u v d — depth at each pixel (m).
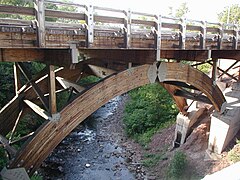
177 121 15.05
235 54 12.42
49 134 6.52
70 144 17.33
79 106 7.08
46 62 6.32
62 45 5.62
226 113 12.77
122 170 14.28
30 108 7.82
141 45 7.42
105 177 13.57
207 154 12.80
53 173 13.61
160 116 18.52
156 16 7.61
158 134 17.16
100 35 6.35
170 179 12.36
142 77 8.84
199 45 9.54
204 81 11.70
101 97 7.62
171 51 9.79
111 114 23.92
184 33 8.56
